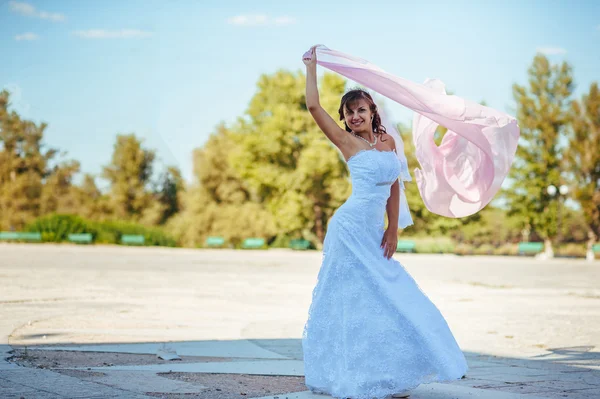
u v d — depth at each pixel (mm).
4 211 55656
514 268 25906
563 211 48156
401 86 4902
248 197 57125
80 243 42000
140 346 6727
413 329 4359
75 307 10156
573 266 28516
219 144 57938
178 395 4516
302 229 47469
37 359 5812
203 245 45688
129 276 17016
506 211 48125
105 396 4375
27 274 16625
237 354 6441
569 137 46812
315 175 46969
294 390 4809
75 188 57062
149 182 57844
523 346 7395
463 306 11688
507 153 5094
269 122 47719
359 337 4406
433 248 42625
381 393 4309
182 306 10711
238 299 12094
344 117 4781
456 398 4590
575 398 4633
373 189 4582
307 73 4793
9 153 56875
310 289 14461
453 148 5348
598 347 7332
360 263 4504
